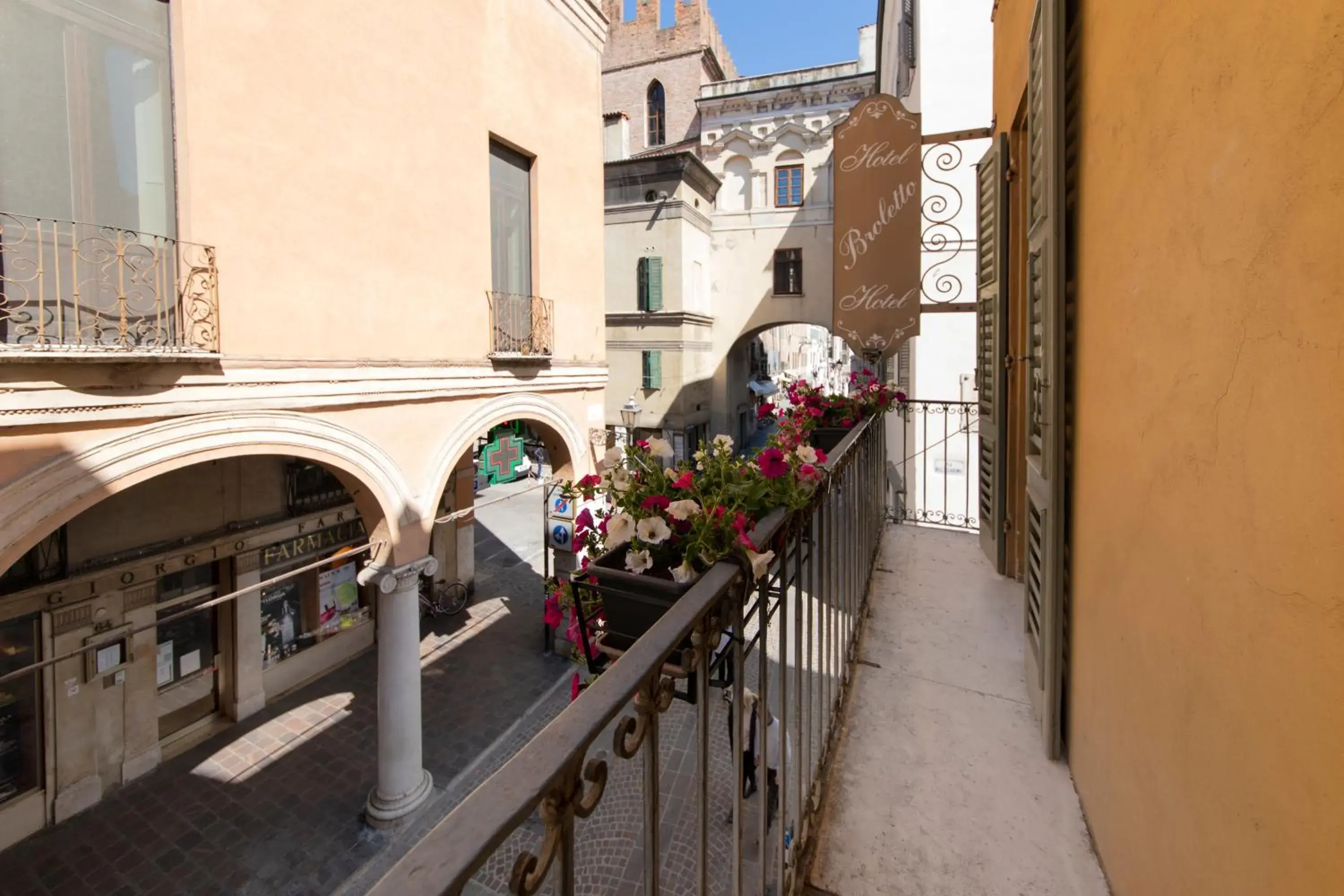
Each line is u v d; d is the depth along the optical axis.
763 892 1.57
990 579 4.39
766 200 24.78
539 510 21.86
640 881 4.57
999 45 4.21
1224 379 1.13
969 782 2.39
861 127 4.68
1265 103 0.97
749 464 1.86
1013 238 4.10
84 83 5.16
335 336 6.94
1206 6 1.19
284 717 9.77
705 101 24.89
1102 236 1.93
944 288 8.53
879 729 2.74
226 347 5.91
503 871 5.39
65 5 5.03
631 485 1.69
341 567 11.23
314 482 10.50
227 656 9.55
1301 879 0.88
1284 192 0.92
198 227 5.72
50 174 5.00
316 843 7.46
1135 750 1.64
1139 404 1.60
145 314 5.46
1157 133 1.45
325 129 6.80
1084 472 2.19
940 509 8.48
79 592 7.71
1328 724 0.81
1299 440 0.89
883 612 3.87
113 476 5.05
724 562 1.44
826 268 24.05
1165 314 1.42
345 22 6.98
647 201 23.09
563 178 10.76
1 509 4.48
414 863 0.59
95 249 5.21
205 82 5.75
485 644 12.27
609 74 32.56
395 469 7.62
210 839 7.49
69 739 7.70
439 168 8.23
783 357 41.50
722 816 5.02
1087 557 2.14
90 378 4.90
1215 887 1.16
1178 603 1.34
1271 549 0.96
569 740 0.78
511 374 9.52
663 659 0.99
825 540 2.53
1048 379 2.41
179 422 5.48
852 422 4.25
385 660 7.77
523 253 10.14
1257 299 1.01
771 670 4.68
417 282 7.92
